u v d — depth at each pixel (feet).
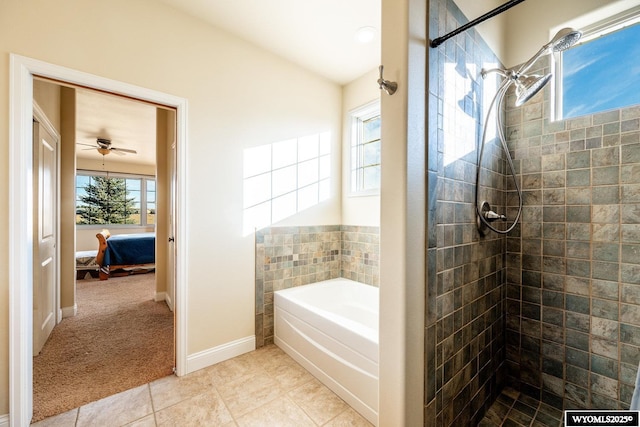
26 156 4.58
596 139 5.12
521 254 6.02
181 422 4.91
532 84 4.58
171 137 10.64
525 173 5.99
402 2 3.87
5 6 4.43
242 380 6.16
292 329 7.13
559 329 5.51
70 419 4.91
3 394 4.43
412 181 3.86
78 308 10.59
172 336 8.27
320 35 7.19
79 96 10.21
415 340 3.93
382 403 4.11
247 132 7.41
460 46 4.82
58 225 9.00
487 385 5.50
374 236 8.69
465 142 4.91
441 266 4.33
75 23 5.01
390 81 3.98
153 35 5.89
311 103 8.91
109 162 21.93
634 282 4.71
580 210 5.28
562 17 5.66
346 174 9.69
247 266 7.44
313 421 5.00
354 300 8.69
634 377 4.70
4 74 4.39
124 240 16.16
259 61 7.65
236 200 7.21
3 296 4.40
